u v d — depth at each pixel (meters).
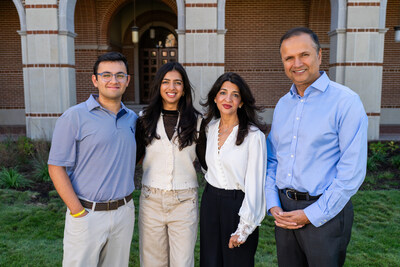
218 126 2.62
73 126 2.27
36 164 7.14
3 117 14.46
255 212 2.40
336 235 2.13
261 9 13.63
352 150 1.99
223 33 9.19
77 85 14.22
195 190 2.73
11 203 5.35
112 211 2.38
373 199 5.54
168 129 2.63
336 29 9.21
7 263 3.62
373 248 3.97
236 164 2.47
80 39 14.00
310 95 2.16
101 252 2.50
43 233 4.33
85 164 2.32
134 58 16.50
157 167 2.63
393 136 11.02
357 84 9.34
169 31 17.00
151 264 2.73
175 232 2.64
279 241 2.39
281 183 2.28
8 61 14.24
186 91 2.64
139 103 16.83
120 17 16.17
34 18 9.09
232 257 2.52
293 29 2.13
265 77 13.98
